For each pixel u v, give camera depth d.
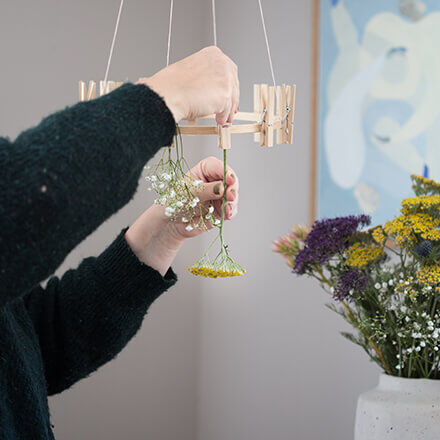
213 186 0.74
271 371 1.92
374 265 1.02
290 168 1.84
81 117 0.49
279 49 1.87
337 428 1.69
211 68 0.57
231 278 2.09
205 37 2.24
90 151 0.47
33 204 0.45
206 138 2.21
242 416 2.04
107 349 0.85
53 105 1.96
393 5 1.47
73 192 0.46
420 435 0.93
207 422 2.21
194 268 0.67
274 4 1.89
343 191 1.62
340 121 1.63
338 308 1.67
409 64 1.44
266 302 1.94
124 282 0.83
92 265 0.86
